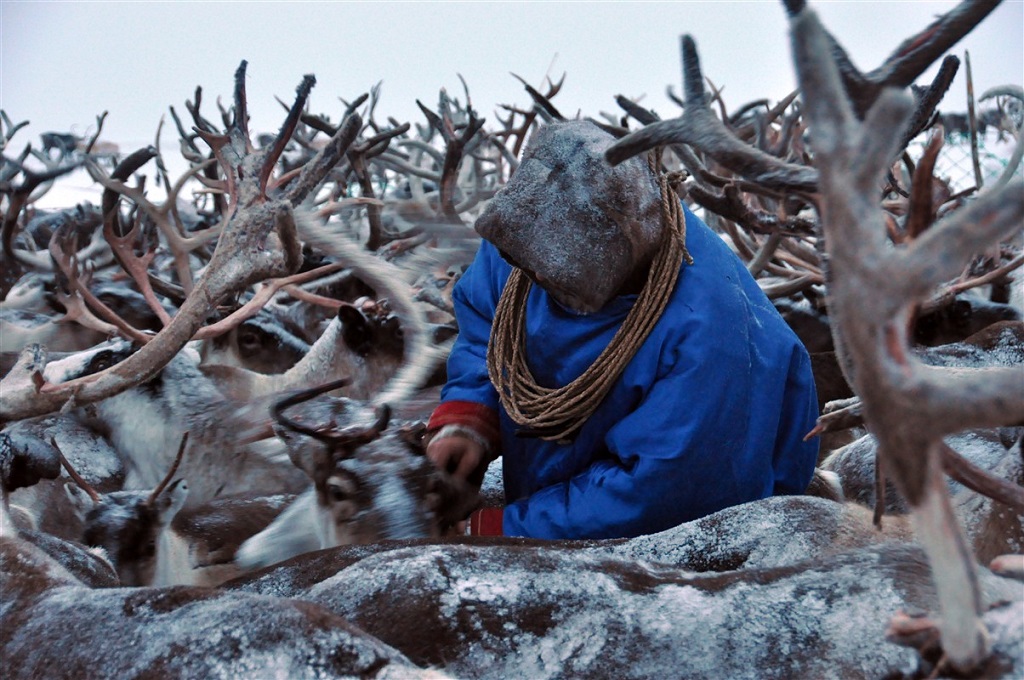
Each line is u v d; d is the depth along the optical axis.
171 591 2.05
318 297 6.50
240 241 2.90
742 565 2.46
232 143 2.99
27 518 3.55
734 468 3.10
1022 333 5.21
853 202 1.31
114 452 4.46
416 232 7.47
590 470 3.27
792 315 6.91
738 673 1.96
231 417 4.30
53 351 6.03
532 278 3.19
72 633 1.99
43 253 8.49
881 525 2.49
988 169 8.19
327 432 3.07
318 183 2.94
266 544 3.42
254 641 1.86
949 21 1.64
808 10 1.29
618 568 2.19
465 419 3.52
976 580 1.47
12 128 11.77
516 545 2.55
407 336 4.80
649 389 3.17
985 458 3.35
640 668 2.01
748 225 2.59
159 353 2.85
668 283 3.15
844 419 2.23
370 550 2.62
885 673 1.81
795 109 8.12
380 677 1.80
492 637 2.07
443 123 8.28
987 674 1.60
